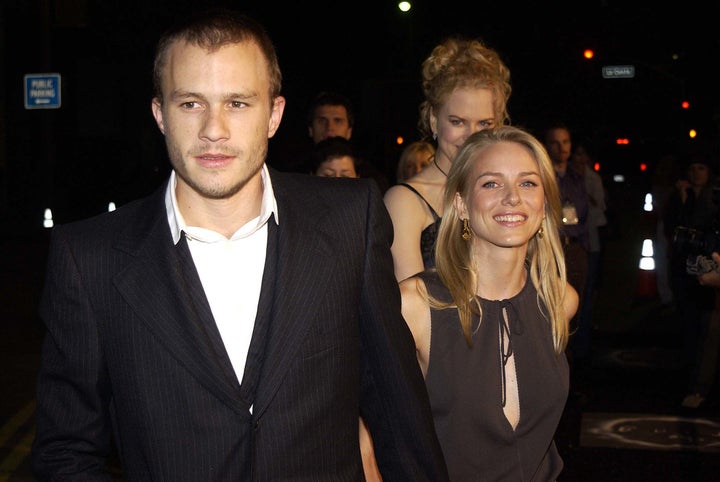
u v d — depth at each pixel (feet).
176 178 8.32
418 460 8.86
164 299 8.05
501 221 10.34
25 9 86.74
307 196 8.68
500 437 10.28
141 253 8.17
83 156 89.71
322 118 22.61
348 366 8.36
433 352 10.30
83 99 81.87
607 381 28.09
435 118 13.08
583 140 31.81
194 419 7.93
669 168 38.32
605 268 56.65
